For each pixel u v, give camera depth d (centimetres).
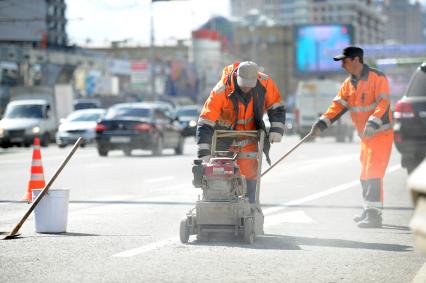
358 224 2178
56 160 5622
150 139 6100
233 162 1844
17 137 8631
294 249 1755
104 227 2147
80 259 1622
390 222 2288
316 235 1994
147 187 3466
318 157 6000
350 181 3762
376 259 1628
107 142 6122
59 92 10956
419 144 3278
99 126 6166
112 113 6397
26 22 15875
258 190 1953
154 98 16750
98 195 3109
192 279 1416
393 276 1448
